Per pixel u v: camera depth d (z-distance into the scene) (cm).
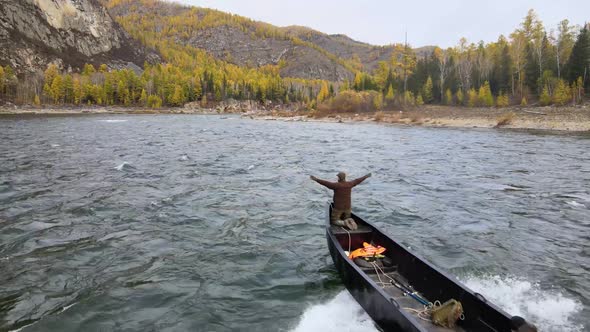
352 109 7806
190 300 737
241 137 4059
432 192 1644
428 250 996
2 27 14212
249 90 16538
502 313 509
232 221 1225
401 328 542
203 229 1146
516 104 6606
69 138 3572
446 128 5241
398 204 1452
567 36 7656
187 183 1742
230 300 738
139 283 803
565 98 5709
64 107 11269
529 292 763
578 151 2862
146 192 1553
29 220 1180
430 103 8512
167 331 636
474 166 2291
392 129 5225
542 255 961
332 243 807
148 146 3088
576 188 1692
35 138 3478
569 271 866
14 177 1761
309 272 862
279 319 670
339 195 896
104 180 1750
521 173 2055
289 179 1894
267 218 1264
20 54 13938
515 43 8212
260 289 782
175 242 1039
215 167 2172
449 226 1194
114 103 13100
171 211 1312
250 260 929
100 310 696
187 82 15112
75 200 1405
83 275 835
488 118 5594
